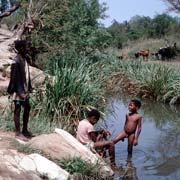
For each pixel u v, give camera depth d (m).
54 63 17.88
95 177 8.01
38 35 20.70
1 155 7.25
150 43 49.09
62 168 7.82
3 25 27.58
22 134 8.64
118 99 21.34
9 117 10.23
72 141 8.97
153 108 19.03
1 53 15.30
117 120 15.16
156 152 11.15
